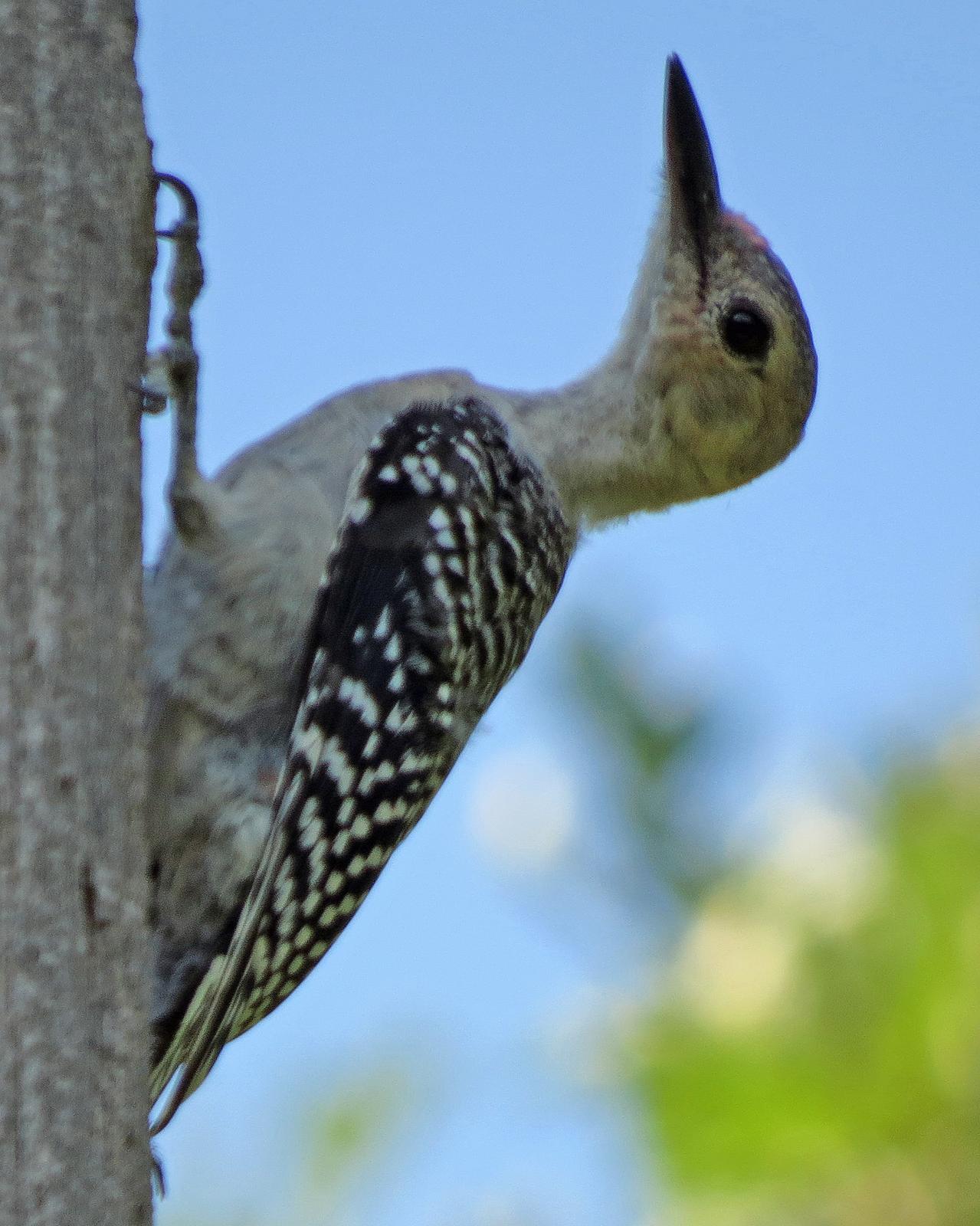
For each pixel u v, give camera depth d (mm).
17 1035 6152
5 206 7074
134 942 6621
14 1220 5973
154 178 7805
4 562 6684
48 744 6539
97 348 7148
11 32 7285
